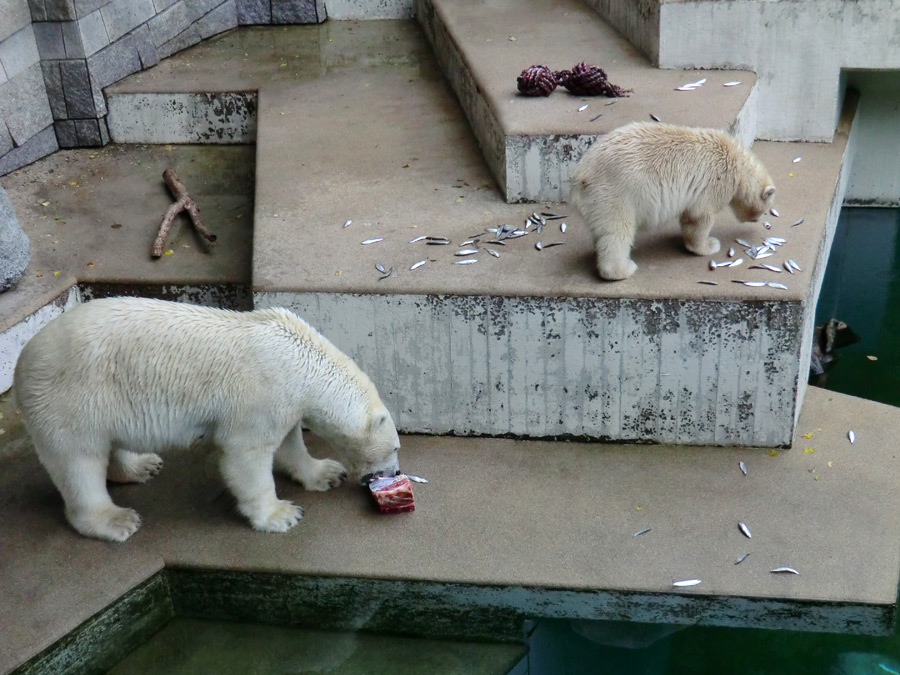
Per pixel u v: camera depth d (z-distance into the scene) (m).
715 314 4.06
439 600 3.78
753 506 4.01
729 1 5.52
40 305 4.91
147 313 3.71
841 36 5.47
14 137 6.29
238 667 3.69
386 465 4.00
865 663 3.62
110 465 4.20
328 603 3.86
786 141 5.84
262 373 3.70
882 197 6.81
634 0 6.07
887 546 3.77
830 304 5.82
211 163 6.56
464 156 5.63
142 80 6.92
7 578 3.76
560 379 4.33
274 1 8.10
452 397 4.45
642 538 3.88
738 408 4.27
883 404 4.60
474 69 5.84
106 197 6.08
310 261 4.50
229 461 3.85
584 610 3.73
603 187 4.05
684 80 5.56
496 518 4.02
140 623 3.81
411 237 4.69
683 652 3.73
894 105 6.46
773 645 3.71
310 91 6.75
